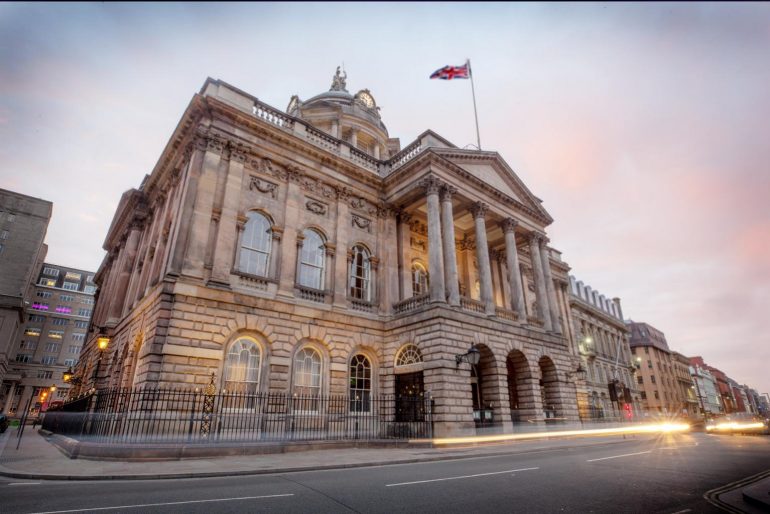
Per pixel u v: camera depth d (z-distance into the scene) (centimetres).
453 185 2758
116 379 2456
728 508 705
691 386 10025
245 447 1477
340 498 779
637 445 2073
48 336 9575
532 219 3334
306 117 4259
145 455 1301
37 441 2094
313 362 2275
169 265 1920
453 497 789
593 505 726
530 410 2647
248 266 2211
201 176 2114
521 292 2948
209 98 2203
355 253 2694
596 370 5362
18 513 662
